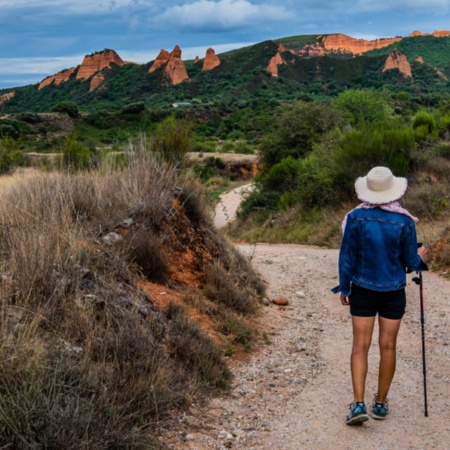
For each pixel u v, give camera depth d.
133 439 3.62
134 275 6.25
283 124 32.09
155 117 119.88
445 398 4.75
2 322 3.96
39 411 3.41
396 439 4.06
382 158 19.42
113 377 4.19
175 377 4.70
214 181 48.19
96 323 4.67
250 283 8.34
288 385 5.16
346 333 6.82
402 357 5.82
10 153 18.00
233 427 4.26
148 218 7.29
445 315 7.39
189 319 5.75
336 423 4.34
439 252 10.80
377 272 4.12
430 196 15.49
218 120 118.44
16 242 5.19
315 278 10.27
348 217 4.24
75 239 5.57
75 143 12.67
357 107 33.69
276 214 24.09
